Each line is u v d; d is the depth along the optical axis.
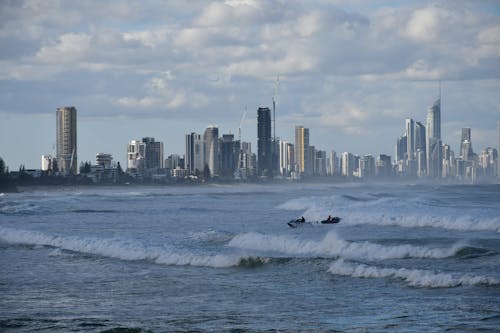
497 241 59.56
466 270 42.62
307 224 86.56
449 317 30.75
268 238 58.38
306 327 29.86
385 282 39.97
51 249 61.41
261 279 42.72
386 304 34.06
